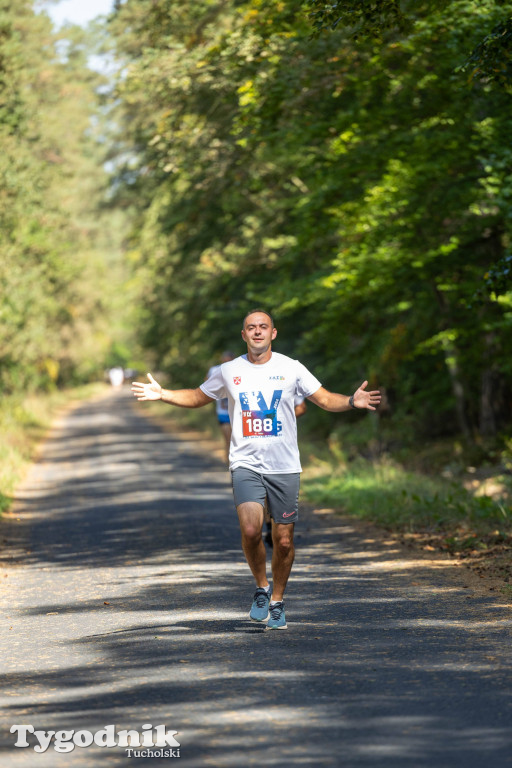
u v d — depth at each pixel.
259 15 42.75
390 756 13.59
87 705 16.42
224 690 16.94
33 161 72.75
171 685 17.41
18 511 48.38
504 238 59.41
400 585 26.77
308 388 21.53
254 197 75.69
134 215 115.38
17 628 23.00
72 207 112.88
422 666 18.16
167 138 51.62
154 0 53.59
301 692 16.69
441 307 60.44
